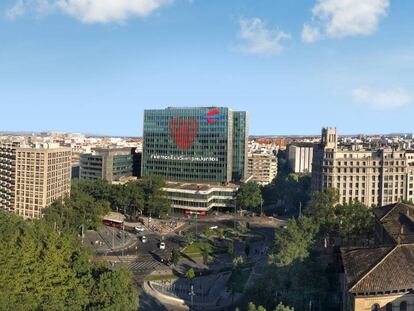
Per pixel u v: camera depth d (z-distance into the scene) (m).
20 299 114.75
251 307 98.56
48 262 127.25
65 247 141.50
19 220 191.25
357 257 113.94
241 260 176.62
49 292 118.25
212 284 177.12
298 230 173.62
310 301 124.00
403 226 142.75
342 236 193.62
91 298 115.38
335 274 153.62
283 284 131.62
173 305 154.62
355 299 102.00
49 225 198.12
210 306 153.12
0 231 163.38
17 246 137.25
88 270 133.12
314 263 148.00
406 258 108.81
